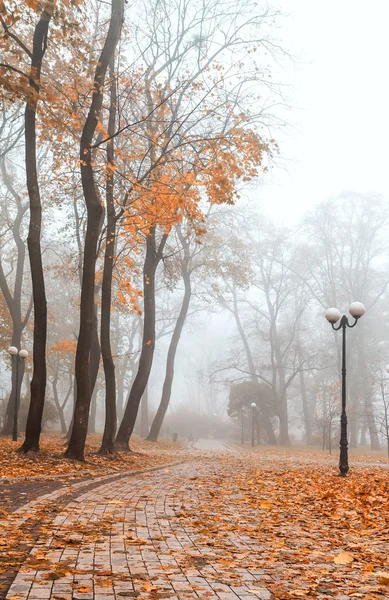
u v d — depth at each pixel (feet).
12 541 19.38
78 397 56.44
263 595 15.64
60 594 14.48
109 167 58.85
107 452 66.44
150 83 72.49
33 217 56.65
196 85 65.92
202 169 58.03
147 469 55.47
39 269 56.34
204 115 65.77
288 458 99.50
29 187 56.95
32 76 49.14
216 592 15.67
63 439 100.53
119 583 15.79
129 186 64.34
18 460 49.73
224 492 39.14
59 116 56.39
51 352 149.07
